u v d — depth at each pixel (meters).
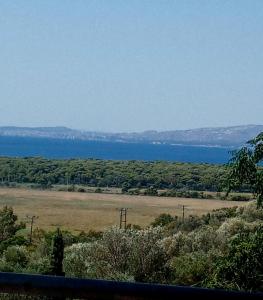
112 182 144.00
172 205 105.81
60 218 92.00
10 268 29.89
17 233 65.44
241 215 37.94
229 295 2.40
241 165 16.47
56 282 2.44
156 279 35.03
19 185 142.88
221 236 35.72
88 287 2.41
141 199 119.75
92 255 35.31
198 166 138.25
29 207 105.62
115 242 35.41
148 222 86.69
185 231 51.94
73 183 147.25
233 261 15.68
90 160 158.50
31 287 2.44
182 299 2.39
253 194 16.66
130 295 2.40
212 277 15.84
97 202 115.25
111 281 2.42
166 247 36.38
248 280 15.66
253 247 15.58
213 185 124.56
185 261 32.12
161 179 135.88
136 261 35.19
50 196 124.12
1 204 107.50
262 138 16.58
